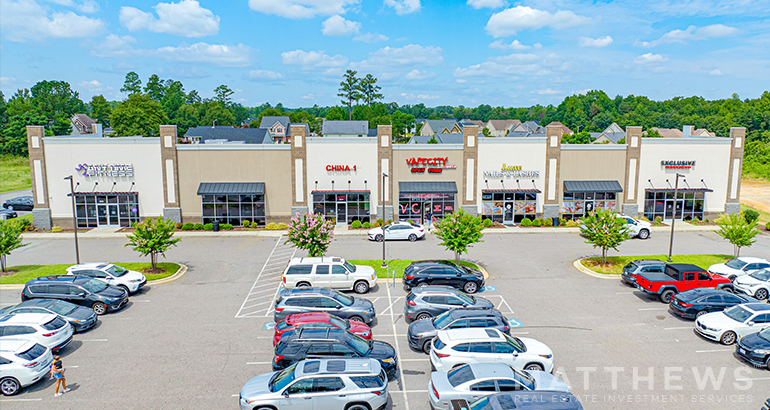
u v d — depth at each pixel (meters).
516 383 14.04
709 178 46.06
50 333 18.12
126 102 102.88
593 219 31.12
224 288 27.05
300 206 44.16
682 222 46.22
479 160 44.66
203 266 31.53
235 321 22.08
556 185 45.19
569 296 25.69
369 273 26.23
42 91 155.62
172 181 42.97
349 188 44.22
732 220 31.83
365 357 16.30
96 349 19.03
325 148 43.62
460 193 45.03
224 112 158.50
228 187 43.09
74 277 23.88
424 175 44.59
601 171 45.50
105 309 22.84
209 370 17.25
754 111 144.25
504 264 31.86
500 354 16.42
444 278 25.86
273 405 13.61
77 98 160.00
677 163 45.56
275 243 38.06
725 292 22.62
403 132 180.75
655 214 46.50
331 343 16.48
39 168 42.00
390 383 16.45
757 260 28.36
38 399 15.31
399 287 27.22
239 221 44.09
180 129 141.62
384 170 44.16
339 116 170.50
